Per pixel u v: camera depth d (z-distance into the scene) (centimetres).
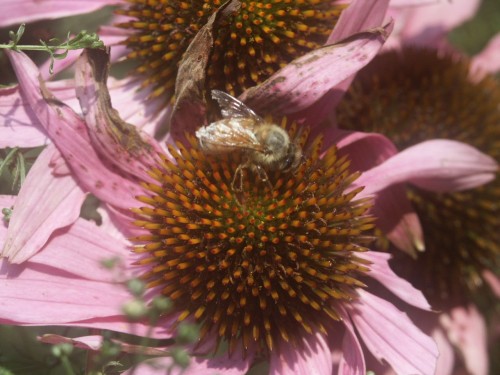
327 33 9
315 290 9
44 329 9
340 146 9
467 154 9
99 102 9
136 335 9
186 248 9
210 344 9
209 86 9
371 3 9
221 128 8
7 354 9
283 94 9
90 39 9
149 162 9
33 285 8
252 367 9
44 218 9
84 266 9
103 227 9
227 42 9
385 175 9
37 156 9
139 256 9
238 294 9
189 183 9
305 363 9
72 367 9
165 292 9
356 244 9
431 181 9
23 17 9
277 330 9
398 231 10
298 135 9
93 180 9
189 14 9
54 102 9
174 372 8
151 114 10
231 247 8
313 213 9
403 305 10
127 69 10
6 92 9
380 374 10
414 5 10
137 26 9
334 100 9
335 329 9
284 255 8
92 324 8
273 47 9
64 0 10
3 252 8
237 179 9
